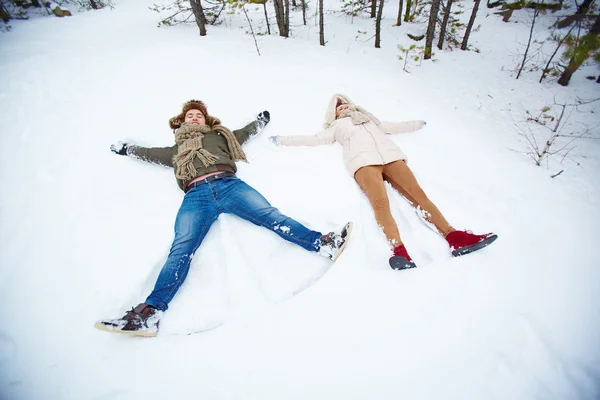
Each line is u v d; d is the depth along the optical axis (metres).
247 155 2.87
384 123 2.97
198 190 2.20
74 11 7.14
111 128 3.14
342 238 2.01
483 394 1.45
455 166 2.77
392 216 2.30
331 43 5.22
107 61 4.29
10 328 1.71
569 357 1.57
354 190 2.50
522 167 2.78
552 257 2.02
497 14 8.41
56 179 2.57
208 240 2.18
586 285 1.87
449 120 3.46
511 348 1.59
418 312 1.75
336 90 3.83
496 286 1.86
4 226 2.21
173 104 3.49
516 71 5.29
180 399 1.47
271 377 1.53
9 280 1.92
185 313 1.82
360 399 1.45
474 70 5.16
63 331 1.71
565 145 3.15
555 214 2.32
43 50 4.64
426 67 4.91
